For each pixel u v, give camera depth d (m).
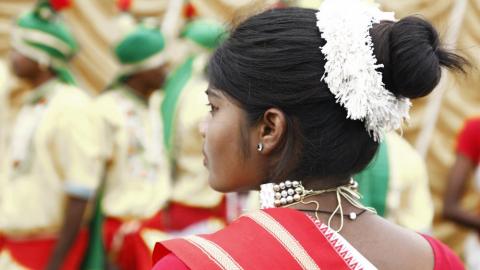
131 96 7.93
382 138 2.67
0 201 7.48
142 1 9.60
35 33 7.41
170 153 7.93
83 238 7.63
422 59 2.59
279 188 2.67
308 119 2.61
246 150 2.68
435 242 2.75
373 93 2.59
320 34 2.61
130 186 7.80
